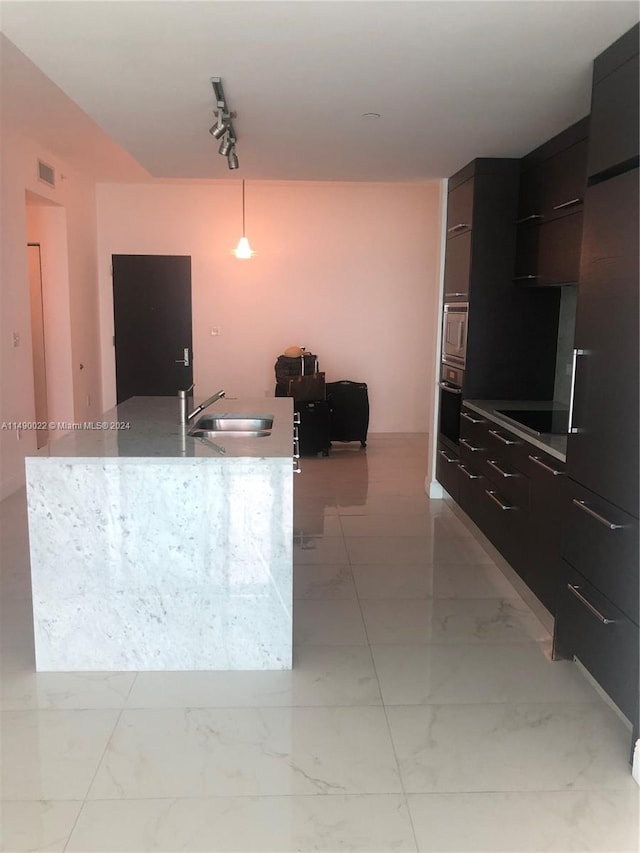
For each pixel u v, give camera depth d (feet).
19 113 15.60
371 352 26.09
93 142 18.45
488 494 12.98
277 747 7.52
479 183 14.07
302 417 22.34
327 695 8.55
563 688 8.79
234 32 7.73
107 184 24.72
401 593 11.73
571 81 9.21
